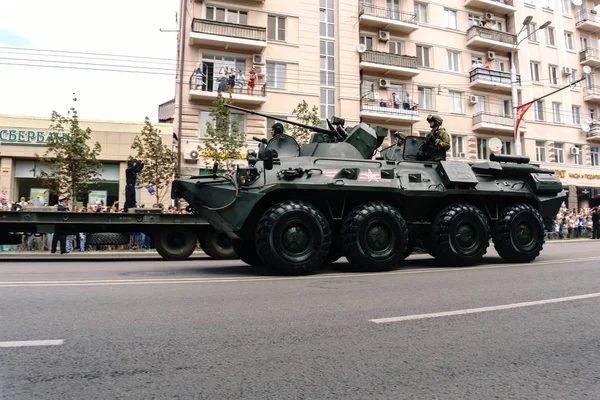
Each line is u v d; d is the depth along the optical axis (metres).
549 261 8.41
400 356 2.83
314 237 6.32
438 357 2.82
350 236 6.61
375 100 24.84
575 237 22.84
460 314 3.93
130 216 10.68
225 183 6.55
